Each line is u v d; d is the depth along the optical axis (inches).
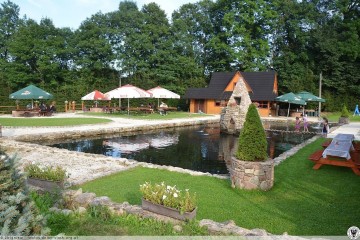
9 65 1579.7
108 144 627.8
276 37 1875.0
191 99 1604.3
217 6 1884.8
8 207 108.3
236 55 1680.6
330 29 1771.7
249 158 290.7
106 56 1761.8
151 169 366.3
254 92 1470.2
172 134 802.8
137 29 1854.1
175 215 190.2
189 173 350.0
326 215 222.8
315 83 1685.5
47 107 1128.8
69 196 227.8
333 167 371.2
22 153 446.3
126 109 1242.6
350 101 1612.9
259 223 209.3
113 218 198.1
